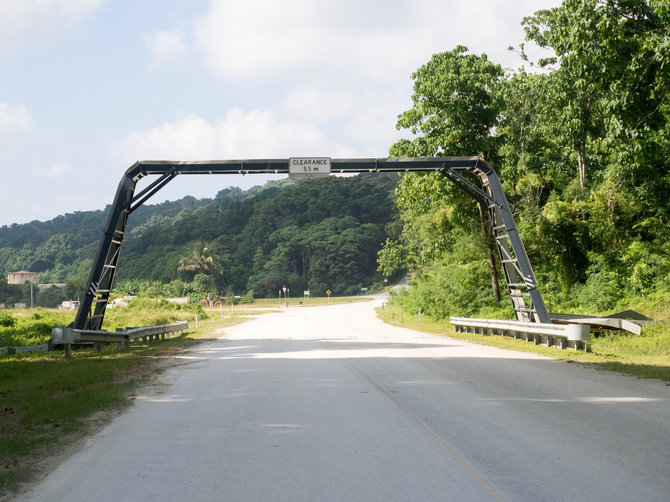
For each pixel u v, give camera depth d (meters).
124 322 40.19
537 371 13.42
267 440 6.91
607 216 34.66
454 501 4.64
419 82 37.16
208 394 10.66
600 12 16.94
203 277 160.62
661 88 17.31
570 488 4.91
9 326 33.59
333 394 10.27
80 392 10.52
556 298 35.97
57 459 6.20
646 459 5.81
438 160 26.28
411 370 13.71
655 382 11.54
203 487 5.14
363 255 173.25
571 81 34.69
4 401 9.96
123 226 26.00
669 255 32.19
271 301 137.38
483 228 37.88
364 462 5.84
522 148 43.00
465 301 39.84
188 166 25.44
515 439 6.72
